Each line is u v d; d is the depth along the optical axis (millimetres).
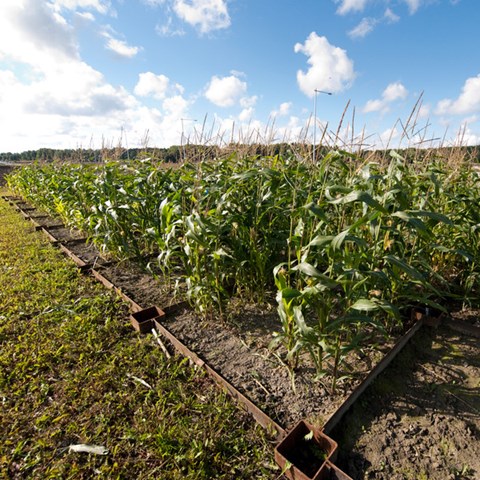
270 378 2293
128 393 2141
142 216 4375
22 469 1660
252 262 3137
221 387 2188
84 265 4246
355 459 1720
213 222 2910
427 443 1805
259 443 1803
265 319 3078
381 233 2605
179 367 2391
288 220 3418
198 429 1871
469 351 2609
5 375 2283
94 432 1860
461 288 3543
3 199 10750
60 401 2078
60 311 3113
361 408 2053
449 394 2172
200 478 1606
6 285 3689
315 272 1810
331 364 2424
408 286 2975
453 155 4141
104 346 2654
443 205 3510
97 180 4809
